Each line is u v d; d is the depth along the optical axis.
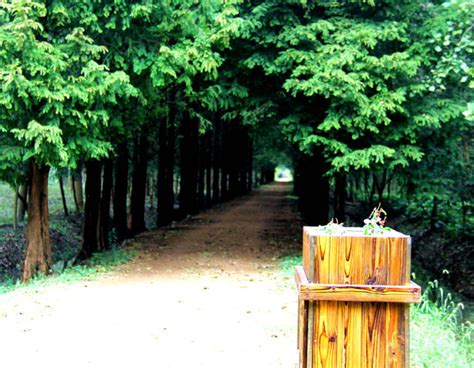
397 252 3.04
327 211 17.56
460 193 14.66
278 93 13.34
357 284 3.03
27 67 9.21
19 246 18.06
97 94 10.02
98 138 10.85
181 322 7.06
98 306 7.98
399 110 11.48
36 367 5.34
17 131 9.17
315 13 13.19
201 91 12.62
